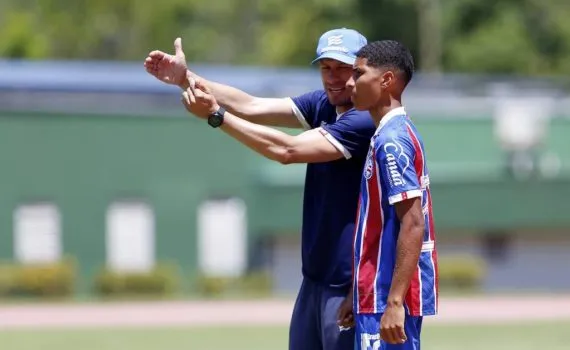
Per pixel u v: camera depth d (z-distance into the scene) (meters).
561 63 199.75
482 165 132.00
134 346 70.19
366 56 26.16
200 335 77.44
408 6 194.00
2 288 120.31
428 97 136.50
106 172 127.06
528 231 134.00
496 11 197.12
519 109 130.88
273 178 129.00
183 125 128.50
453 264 129.75
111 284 122.50
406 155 25.56
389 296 25.48
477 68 191.38
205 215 129.12
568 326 82.19
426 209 26.11
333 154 27.27
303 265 29.00
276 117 29.61
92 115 126.75
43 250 125.81
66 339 75.19
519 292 127.44
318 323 28.84
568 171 132.50
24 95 125.62
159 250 128.12
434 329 80.50
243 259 129.62
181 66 28.78
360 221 26.41
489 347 67.44
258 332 79.44
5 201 125.12
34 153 125.75
